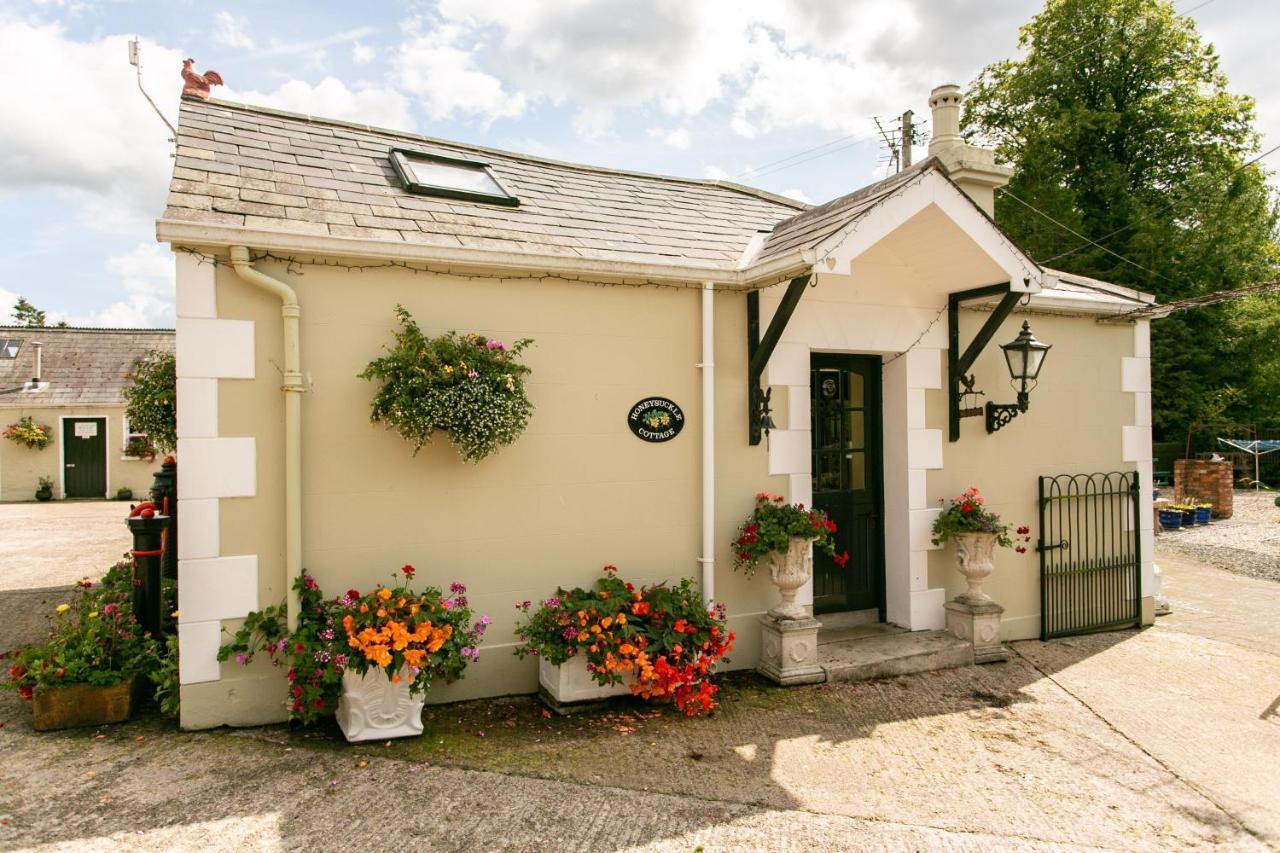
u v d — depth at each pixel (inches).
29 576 326.3
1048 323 263.0
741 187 312.5
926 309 240.7
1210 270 760.3
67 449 713.0
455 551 185.3
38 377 730.2
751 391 216.4
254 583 166.6
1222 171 762.2
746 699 193.6
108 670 165.9
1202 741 176.2
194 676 162.1
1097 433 271.6
